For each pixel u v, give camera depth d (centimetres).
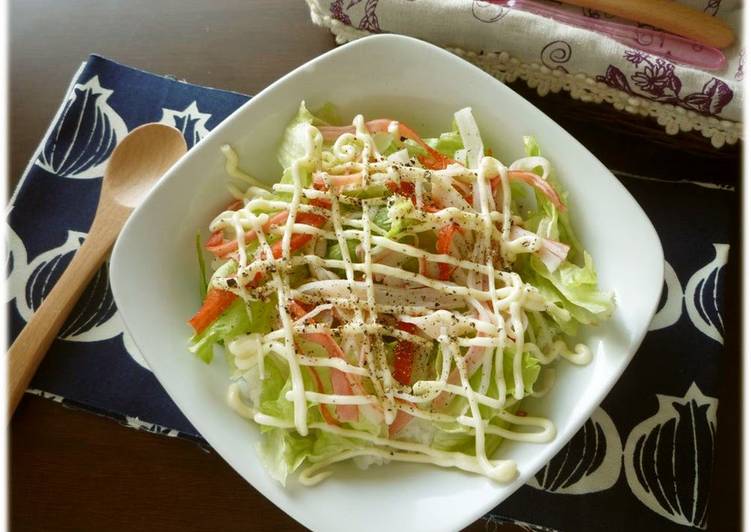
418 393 23
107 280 28
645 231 23
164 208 25
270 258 24
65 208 30
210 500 25
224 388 24
